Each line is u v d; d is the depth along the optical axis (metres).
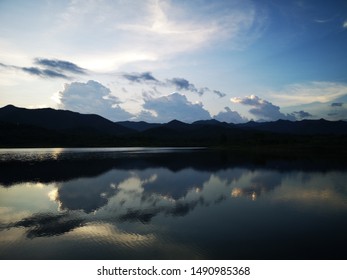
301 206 19.81
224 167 44.91
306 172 38.06
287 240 13.05
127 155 75.69
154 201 21.70
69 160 58.38
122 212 18.50
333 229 14.63
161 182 30.50
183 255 11.50
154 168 43.78
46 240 13.21
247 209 19.08
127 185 28.75
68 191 25.70
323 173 36.88
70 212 18.55
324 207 19.52
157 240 13.12
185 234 13.97
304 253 11.61
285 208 19.30
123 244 12.66
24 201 21.78
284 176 34.38
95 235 13.91
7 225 15.67
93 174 36.91
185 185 28.53
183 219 16.70
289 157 66.31
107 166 46.72
